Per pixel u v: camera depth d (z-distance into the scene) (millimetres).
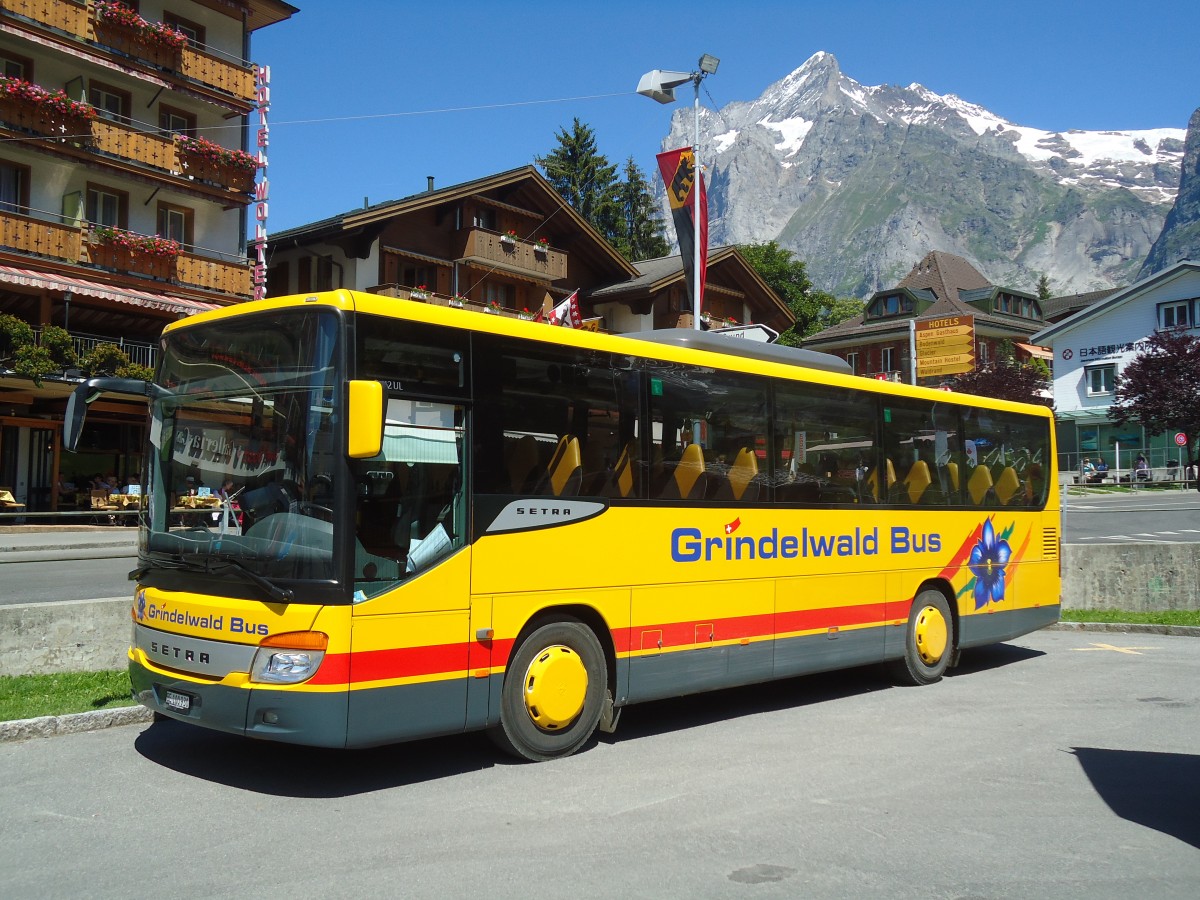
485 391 7020
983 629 11883
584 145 69188
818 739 8219
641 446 8094
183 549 6645
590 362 7781
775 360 9953
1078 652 13375
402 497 6465
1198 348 50188
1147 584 16375
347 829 5707
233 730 6145
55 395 27625
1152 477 54406
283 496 6277
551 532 7328
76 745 7480
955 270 77812
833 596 9867
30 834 5555
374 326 6426
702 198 19250
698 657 8438
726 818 6023
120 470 30016
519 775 6926
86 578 16547
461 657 6699
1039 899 4844
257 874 4980
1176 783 6914
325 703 6004
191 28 32500
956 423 11734
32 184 28062
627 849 5441
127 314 29688
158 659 6699
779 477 9383
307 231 34312
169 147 30453
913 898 4832
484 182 36906
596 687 7676
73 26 28250
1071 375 63125
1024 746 7988
